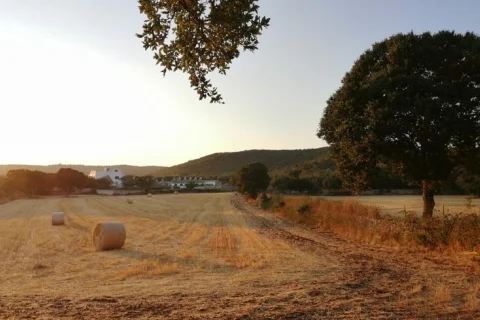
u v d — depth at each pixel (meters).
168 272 11.64
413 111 17.28
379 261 13.09
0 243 19.50
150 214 38.47
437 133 17.19
